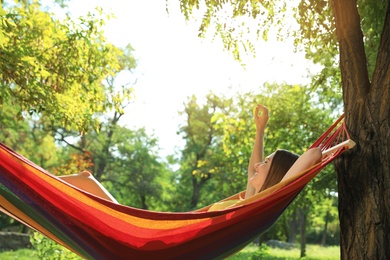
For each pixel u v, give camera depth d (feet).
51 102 31.12
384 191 16.07
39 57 31.60
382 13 25.30
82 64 33.42
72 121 32.14
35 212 14.33
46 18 33.53
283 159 16.49
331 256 86.79
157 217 13.44
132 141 134.21
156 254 14.40
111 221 13.67
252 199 14.39
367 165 16.35
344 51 17.54
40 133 107.34
